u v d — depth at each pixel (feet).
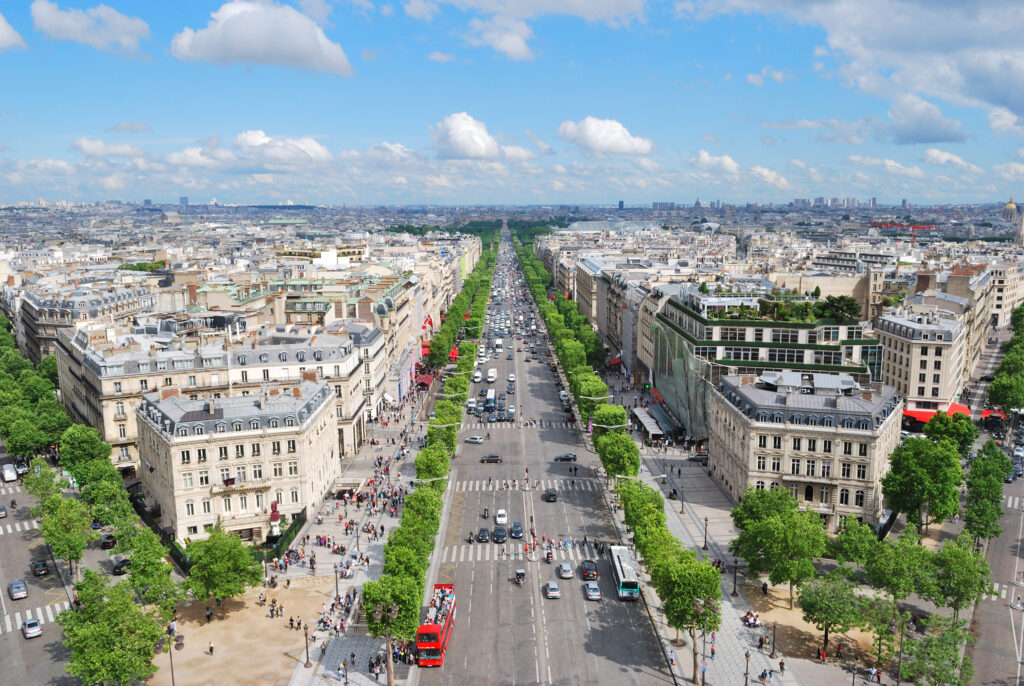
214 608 654.94
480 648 592.60
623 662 574.15
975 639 548.31
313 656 581.12
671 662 573.74
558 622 632.38
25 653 588.91
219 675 555.28
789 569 622.54
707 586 545.85
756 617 629.92
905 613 556.51
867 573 627.87
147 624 533.55
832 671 561.84
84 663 504.02
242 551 630.33
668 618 559.79
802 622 632.79
